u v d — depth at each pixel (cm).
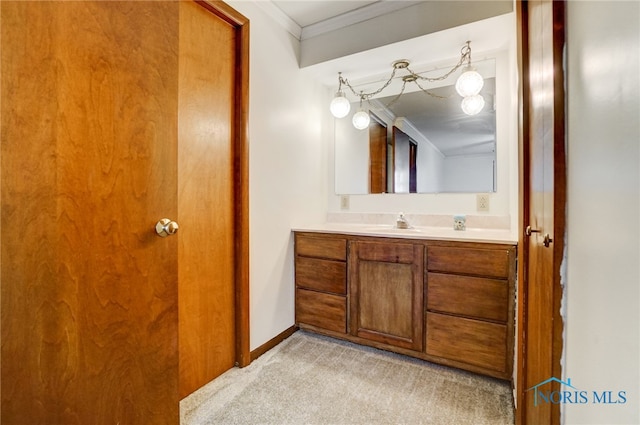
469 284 179
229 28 187
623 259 41
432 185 244
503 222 217
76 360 98
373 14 213
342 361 200
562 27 66
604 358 46
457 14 187
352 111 274
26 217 87
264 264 212
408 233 204
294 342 226
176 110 128
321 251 228
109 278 106
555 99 66
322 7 210
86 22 99
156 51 120
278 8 211
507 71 216
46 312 91
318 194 272
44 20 90
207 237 177
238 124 192
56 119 93
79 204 98
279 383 176
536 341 99
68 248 96
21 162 86
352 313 217
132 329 113
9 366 85
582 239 55
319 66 239
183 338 165
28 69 87
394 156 257
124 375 110
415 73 247
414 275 195
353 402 159
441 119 240
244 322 195
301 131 248
